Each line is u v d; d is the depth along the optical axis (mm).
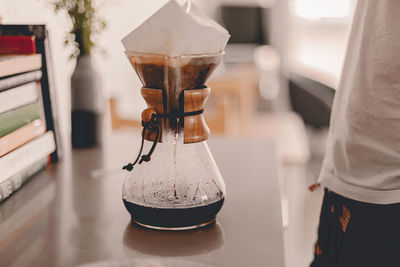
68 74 1665
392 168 805
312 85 3203
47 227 750
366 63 804
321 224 1006
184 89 685
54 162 1118
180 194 704
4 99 871
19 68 927
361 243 875
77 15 1200
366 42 801
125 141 1342
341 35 5793
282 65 5020
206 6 4801
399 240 832
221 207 747
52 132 1096
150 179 713
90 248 672
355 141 834
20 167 928
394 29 758
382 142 810
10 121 897
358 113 822
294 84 3256
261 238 702
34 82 1017
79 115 1232
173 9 636
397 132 792
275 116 4805
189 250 663
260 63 4402
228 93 3133
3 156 863
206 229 734
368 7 793
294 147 3916
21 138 947
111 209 825
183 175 711
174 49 647
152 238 703
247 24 4555
